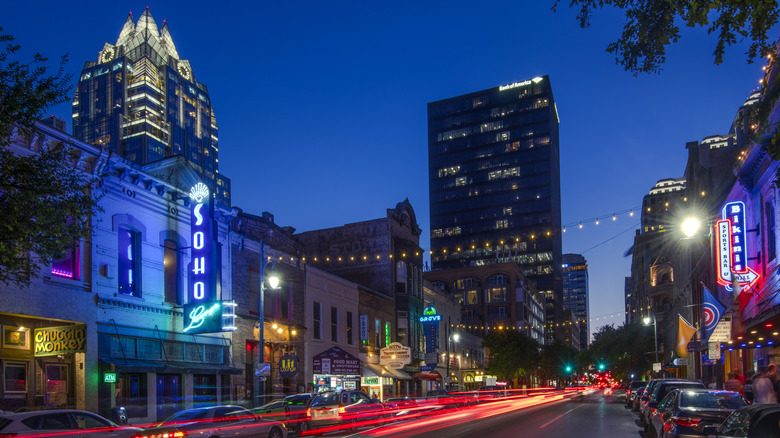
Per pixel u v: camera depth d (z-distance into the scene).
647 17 8.59
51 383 22.95
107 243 25.80
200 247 29.56
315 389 39.50
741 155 28.75
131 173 27.05
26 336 22.28
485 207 199.25
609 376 150.50
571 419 29.05
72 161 24.17
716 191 39.50
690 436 13.59
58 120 25.02
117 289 26.14
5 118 14.08
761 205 28.16
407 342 54.66
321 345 41.62
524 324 133.38
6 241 14.42
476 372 76.56
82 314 24.20
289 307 39.28
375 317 50.81
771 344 29.75
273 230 42.66
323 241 56.84
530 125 199.25
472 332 134.75
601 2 8.84
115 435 16.64
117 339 25.72
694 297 52.19
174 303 29.61
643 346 88.38
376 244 55.16
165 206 29.44
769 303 25.33
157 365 27.05
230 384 32.25
